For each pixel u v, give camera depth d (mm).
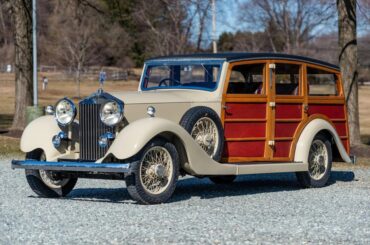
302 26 70812
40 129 10477
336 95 12758
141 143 9219
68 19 57062
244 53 11391
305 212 9156
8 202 9914
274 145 11406
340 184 12641
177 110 10281
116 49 65875
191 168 9922
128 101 9773
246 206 9633
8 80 65125
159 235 7453
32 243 7012
